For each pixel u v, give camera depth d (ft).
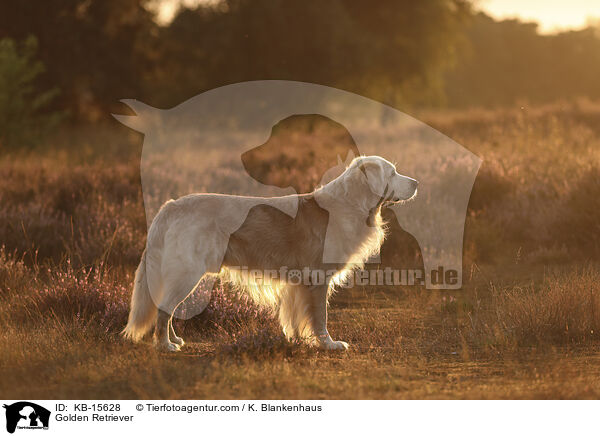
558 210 34.01
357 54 101.09
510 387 15.69
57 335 19.72
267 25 101.24
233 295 24.16
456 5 117.80
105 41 111.14
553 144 49.47
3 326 21.21
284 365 17.24
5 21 103.40
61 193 38.45
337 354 19.52
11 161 54.03
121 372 16.96
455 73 223.10
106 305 22.90
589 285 21.67
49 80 102.17
